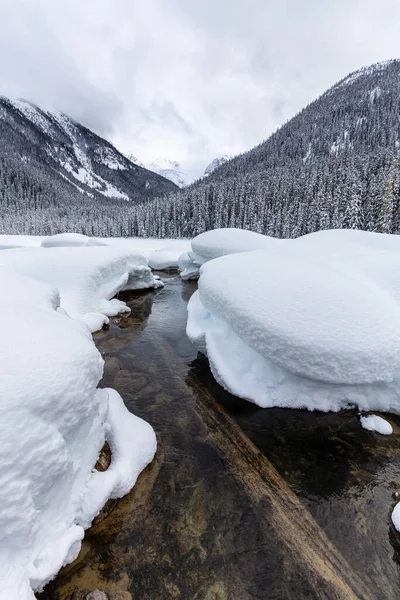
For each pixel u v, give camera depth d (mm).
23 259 9469
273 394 5051
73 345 3301
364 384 4715
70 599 2436
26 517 2238
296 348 4578
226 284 6094
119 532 2980
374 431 4480
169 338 8148
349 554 2879
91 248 11320
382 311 4902
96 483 3123
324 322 4699
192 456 4035
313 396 4883
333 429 4543
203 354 6996
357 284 5574
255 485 3609
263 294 5402
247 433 4492
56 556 2459
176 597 2510
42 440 2447
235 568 2732
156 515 3180
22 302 4652
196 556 2814
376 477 3752
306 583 2639
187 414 4918
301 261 6641
